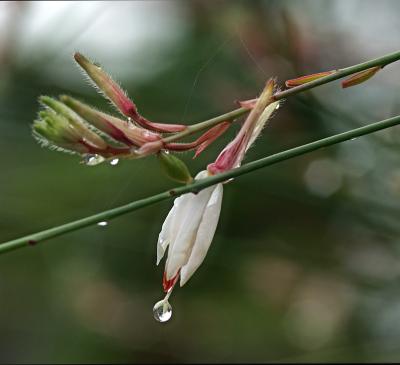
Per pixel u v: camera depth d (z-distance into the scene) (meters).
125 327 0.50
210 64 0.42
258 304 0.48
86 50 0.43
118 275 0.49
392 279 0.41
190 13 0.43
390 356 0.41
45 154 0.45
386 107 0.40
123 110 0.32
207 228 0.32
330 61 0.41
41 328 0.50
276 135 0.41
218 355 0.48
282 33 0.41
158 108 0.42
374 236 0.42
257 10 0.42
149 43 0.44
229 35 0.42
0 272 0.50
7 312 0.50
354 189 0.40
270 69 0.41
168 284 0.32
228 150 0.32
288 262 0.45
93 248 0.48
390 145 0.40
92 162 0.32
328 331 0.46
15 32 0.42
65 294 0.50
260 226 0.43
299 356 0.41
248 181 0.40
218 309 0.49
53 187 0.44
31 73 0.41
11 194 0.44
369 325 0.43
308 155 0.41
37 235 0.32
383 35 0.42
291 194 0.40
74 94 0.41
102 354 0.49
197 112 0.42
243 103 0.32
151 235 0.44
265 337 0.48
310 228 0.43
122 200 0.44
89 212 0.44
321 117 0.40
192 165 0.41
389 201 0.40
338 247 0.42
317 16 0.42
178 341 0.50
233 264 0.43
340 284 0.44
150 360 0.50
